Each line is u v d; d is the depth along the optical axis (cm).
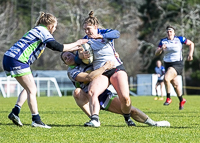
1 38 11094
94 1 11481
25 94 1738
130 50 13400
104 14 11881
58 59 12038
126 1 13012
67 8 11238
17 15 12575
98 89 1634
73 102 4394
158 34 10400
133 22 12019
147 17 11112
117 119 2117
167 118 2156
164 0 10512
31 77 1659
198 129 1616
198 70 10619
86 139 1337
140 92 8519
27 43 1620
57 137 1381
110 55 1686
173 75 3000
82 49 1659
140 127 1692
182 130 1575
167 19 10450
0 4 12012
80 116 2342
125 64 13538
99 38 1630
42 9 12200
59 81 9681
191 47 3064
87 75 1661
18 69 1620
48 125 1825
